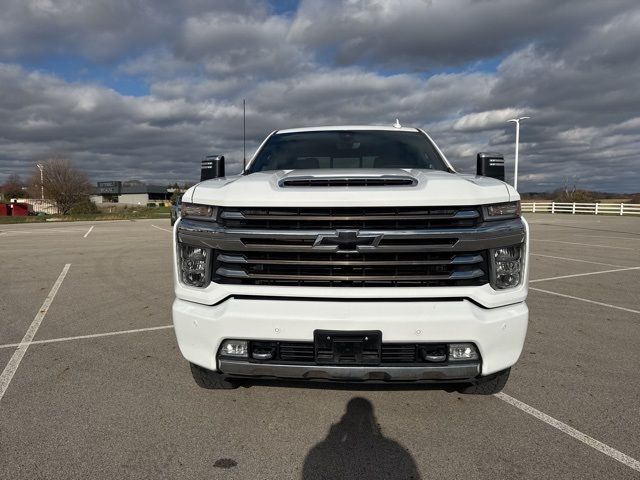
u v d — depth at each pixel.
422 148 4.09
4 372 3.65
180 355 4.04
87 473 2.32
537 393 3.26
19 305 5.94
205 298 2.60
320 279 2.48
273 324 2.48
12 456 2.46
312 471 2.35
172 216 26.09
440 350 2.50
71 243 14.39
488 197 2.52
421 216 2.44
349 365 2.47
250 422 2.84
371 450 2.54
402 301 2.48
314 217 2.44
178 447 2.56
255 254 2.54
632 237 16.58
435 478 2.29
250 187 2.63
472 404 3.08
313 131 4.41
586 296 6.50
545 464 2.40
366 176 2.67
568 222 26.70
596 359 3.95
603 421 2.86
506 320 2.51
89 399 3.16
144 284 7.36
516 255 2.59
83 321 5.17
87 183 55.69
